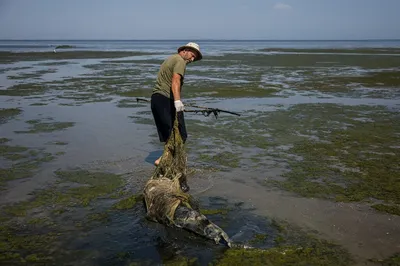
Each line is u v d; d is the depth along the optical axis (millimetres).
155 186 3445
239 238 2932
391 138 5785
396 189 3916
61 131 6086
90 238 2926
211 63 22172
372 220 3270
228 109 8062
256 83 12508
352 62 22125
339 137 5836
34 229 3064
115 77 14305
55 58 27203
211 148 5266
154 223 3158
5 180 4070
